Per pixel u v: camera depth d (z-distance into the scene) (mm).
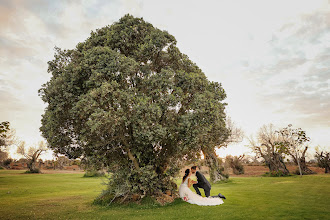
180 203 8828
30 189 15656
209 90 10227
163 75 8688
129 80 9195
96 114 6988
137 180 9320
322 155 29047
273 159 27688
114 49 9641
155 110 7754
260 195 10242
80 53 9703
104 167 9906
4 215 7324
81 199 10812
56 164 61906
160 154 9844
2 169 56344
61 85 8539
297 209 6812
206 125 8586
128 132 9195
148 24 10625
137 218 6672
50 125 8430
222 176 20406
